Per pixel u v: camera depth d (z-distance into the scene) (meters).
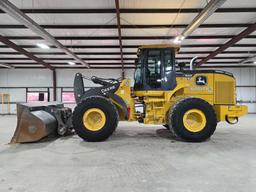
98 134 4.75
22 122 4.64
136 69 5.66
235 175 2.79
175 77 5.25
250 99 14.16
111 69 14.12
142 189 2.37
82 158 3.55
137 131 6.36
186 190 2.34
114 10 6.29
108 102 4.81
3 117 11.66
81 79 5.44
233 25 7.36
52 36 7.75
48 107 5.25
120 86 5.12
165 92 5.16
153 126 7.52
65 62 12.72
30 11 6.29
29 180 2.63
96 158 3.55
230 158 3.55
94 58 11.63
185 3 5.91
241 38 8.16
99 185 2.48
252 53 10.91
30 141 4.63
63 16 6.66
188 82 5.29
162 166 3.15
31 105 4.85
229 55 11.33
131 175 2.79
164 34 8.16
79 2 5.90
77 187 2.43
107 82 5.21
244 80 14.14
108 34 8.19
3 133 6.03
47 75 14.30
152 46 5.28
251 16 6.71
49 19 6.88
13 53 10.94
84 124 4.78
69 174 2.83
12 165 3.20
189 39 8.74
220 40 8.91
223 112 5.08
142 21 7.04
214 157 3.61
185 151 4.00
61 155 3.72
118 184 2.51
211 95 5.32
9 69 14.23
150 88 5.23
